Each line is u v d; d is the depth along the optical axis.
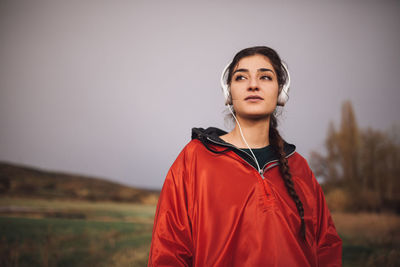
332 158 11.02
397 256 3.66
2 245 3.74
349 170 10.55
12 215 5.47
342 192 9.37
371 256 3.71
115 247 3.92
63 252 3.65
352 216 7.12
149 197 8.30
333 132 11.31
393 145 10.52
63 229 4.64
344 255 3.83
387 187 9.51
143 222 5.65
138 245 4.04
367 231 5.41
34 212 5.86
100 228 4.87
